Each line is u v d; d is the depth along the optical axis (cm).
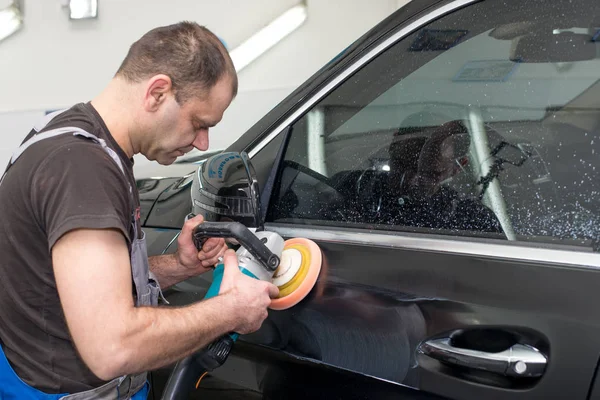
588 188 103
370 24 538
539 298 98
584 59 110
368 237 125
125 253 99
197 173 147
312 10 530
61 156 99
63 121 109
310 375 127
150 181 210
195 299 151
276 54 530
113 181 101
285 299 124
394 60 133
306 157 143
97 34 489
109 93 113
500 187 113
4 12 467
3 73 478
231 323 109
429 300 109
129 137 113
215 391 148
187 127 114
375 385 116
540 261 102
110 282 94
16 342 112
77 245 94
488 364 100
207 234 123
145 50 108
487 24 122
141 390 132
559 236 103
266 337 134
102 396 117
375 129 133
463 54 124
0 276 108
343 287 121
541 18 116
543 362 95
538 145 110
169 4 500
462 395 104
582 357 92
